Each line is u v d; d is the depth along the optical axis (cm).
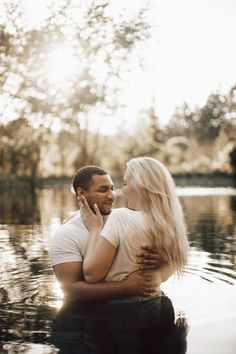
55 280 425
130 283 353
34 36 2205
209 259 514
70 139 2902
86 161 2903
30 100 2359
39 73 2270
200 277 431
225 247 596
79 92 2412
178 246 359
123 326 299
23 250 589
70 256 365
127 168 373
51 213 1139
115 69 2447
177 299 360
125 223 352
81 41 2336
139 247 354
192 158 5175
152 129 4709
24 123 2562
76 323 306
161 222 351
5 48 2172
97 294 353
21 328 297
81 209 379
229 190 2612
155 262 358
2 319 315
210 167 4525
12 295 375
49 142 3059
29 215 1091
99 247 351
